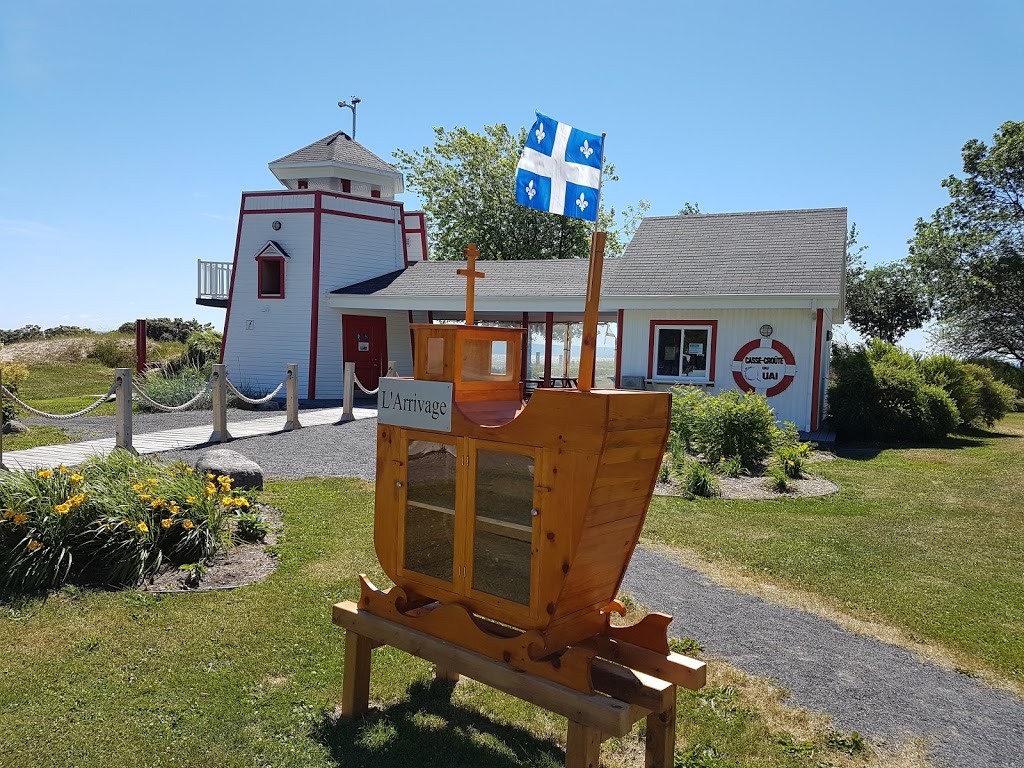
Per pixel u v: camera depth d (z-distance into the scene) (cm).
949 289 3481
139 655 436
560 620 322
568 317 2470
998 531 833
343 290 2239
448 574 354
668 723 326
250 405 1823
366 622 372
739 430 1191
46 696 385
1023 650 513
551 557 308
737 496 988
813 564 694
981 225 3375
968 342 3525
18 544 537
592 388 313
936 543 778
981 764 369
